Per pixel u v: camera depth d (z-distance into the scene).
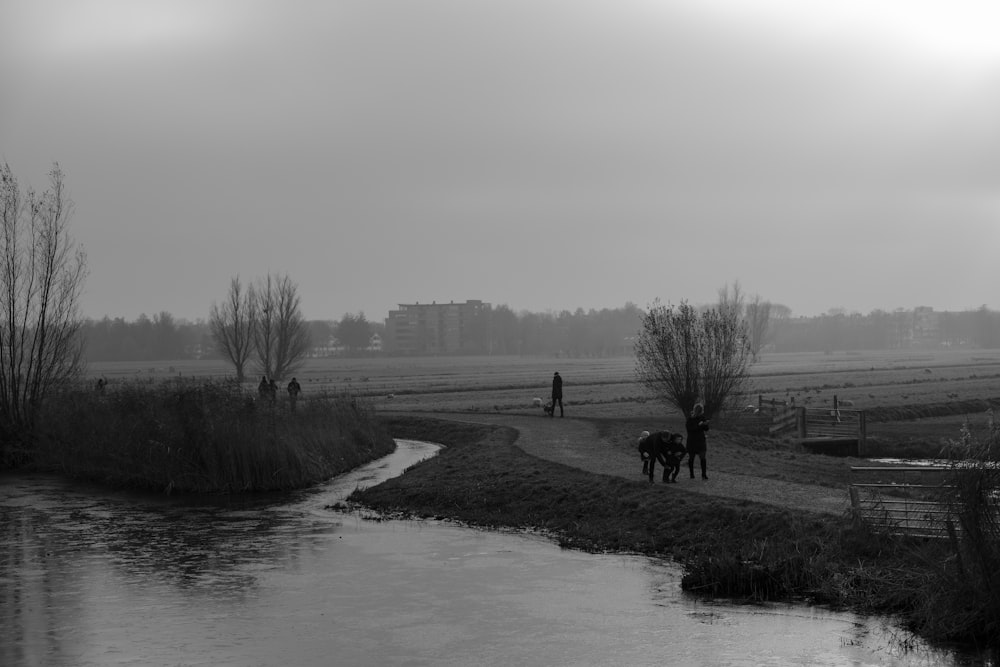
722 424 46.16
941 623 15.73
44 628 16.91
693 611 17.42
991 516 15.83
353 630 16.69
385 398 81.19
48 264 46.84
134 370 180.75
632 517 24.77
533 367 185.50
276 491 34.12
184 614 17.75
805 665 14.49
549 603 18.16
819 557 19.11
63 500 32.41
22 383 46.44
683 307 46.97
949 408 63.06
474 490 30.20
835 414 45.50
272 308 96.75
